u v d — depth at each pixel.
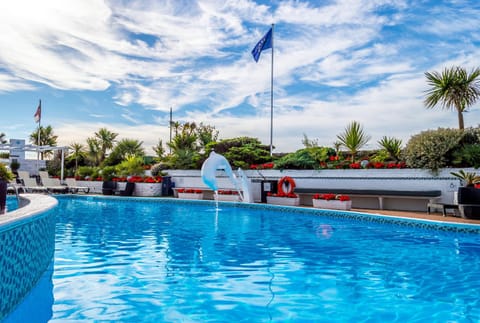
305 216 10.98
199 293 3.79
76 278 4.30
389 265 4.98
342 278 4.34
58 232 7.79
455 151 11.22
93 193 20.91
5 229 2.89
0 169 6.61
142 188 18.81
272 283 4.14
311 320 3.11
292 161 15.28
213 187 13.05
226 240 6.86
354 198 13.21
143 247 6.16
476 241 6.75
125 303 3.49
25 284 3.60
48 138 47.19
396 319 3.14
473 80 13.58
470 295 3.76
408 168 12.11
